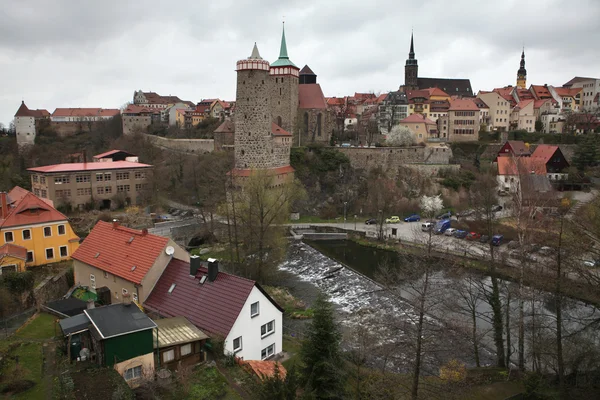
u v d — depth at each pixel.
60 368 25.50
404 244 83.31
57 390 23.34
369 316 52.47
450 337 40.25
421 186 120.06
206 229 81.25
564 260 35.75
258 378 27.78
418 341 27.53
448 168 123.62
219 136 126.81
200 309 34.12
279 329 36.94
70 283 51.31
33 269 53.69
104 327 26.34
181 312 34.72
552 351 35.97
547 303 46.16
